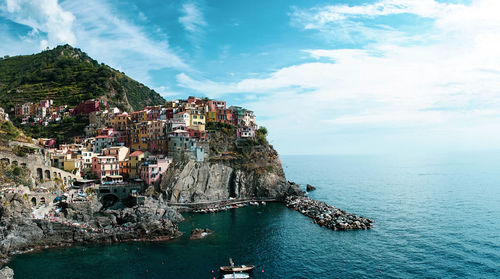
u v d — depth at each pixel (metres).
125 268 76.38
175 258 82.75
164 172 140.12
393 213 134.00
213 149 165.62
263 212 133.75
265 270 77.31
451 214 131.62
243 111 199.50
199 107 190.38
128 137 168.00
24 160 109.25
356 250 90.44
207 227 109.94
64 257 81.75
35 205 99.50
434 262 82.69
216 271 75.94
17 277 70.38
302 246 93.06
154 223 98.44
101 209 122.12
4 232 83.81
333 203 156.00
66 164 131.12
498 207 144.12
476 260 83.69
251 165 165.38
